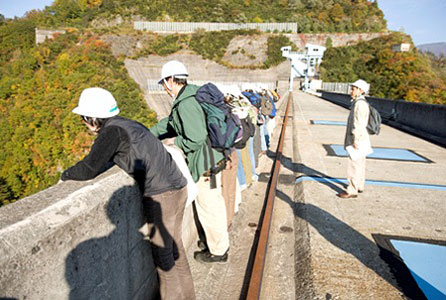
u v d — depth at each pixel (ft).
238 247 11.76
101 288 5.82
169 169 7.00
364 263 11.03
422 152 27.71
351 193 16.83
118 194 6.19
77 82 210.79
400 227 13.73
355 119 15.48
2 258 3.80
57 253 4.63
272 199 14.80
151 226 7.18
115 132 6.16
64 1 392.88
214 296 9.05
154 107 228.02
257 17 371.15
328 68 251.80
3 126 191.62
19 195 177.88
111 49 287.07
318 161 24.32
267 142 26.16
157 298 8.64
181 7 376.07
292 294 9.59
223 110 9.19
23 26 354.95
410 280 10.13
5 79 246.88
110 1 380.17
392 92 196.24
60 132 186.70
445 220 14.46
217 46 299.38
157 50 296.92
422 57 219.61
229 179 11.84
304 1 399.24
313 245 12.14
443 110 33.60
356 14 350.64
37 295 4.31
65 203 5.17
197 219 11.48
